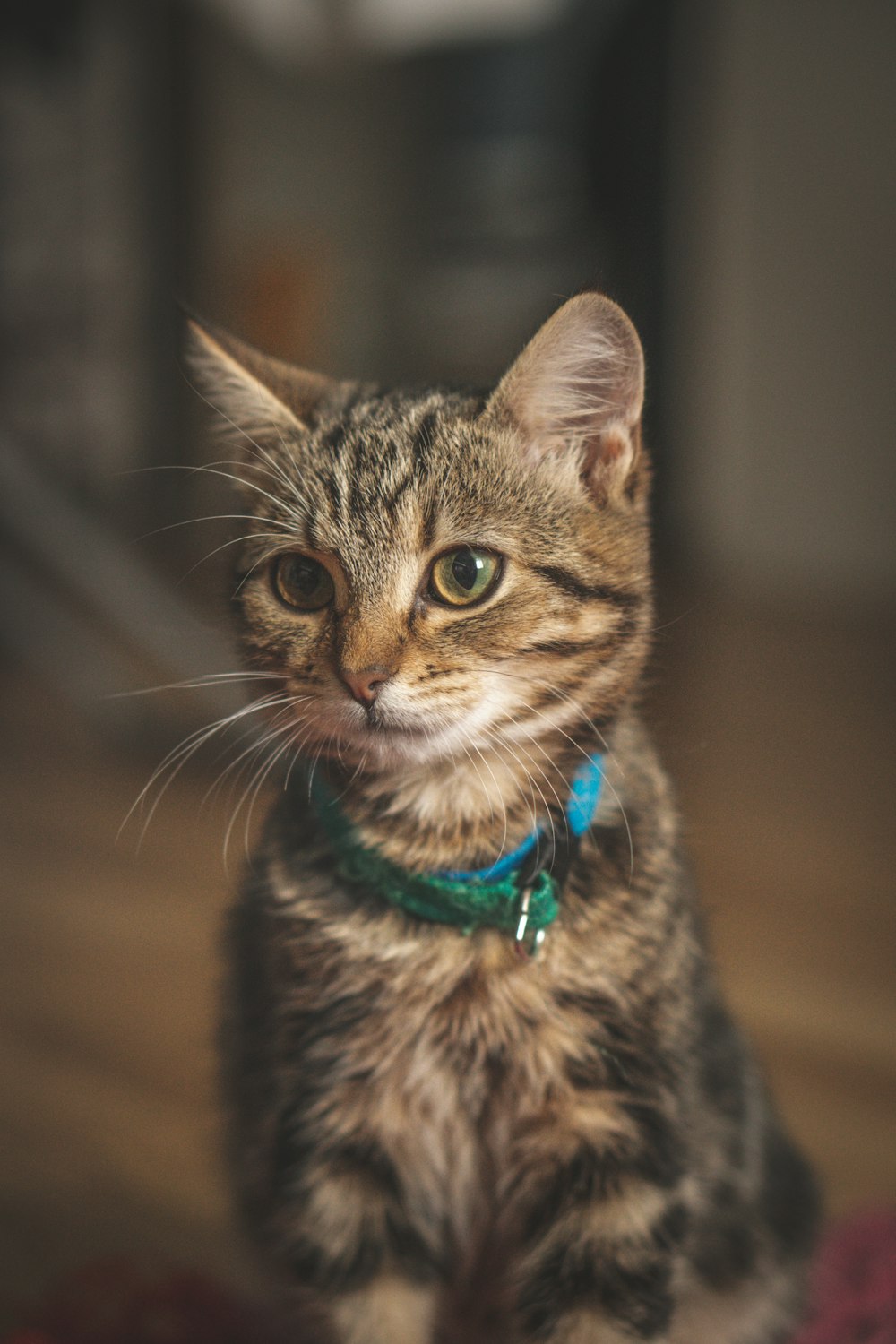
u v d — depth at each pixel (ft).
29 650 3.32
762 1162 1.44
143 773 3.05
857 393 5.10
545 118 5.54
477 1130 1.29
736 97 5.00
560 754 1.28
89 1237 1.66
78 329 5.00
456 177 5.79
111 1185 1.73
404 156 6.11
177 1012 2.05
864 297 5.02
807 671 4.12
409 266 6.03
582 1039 1.24
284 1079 1.28
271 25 4.80
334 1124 1.27
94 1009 2.06
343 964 1.25
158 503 4.59
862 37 4.82
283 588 1.30
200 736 1.41
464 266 5.77
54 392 4.92
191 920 2.34
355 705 1.24
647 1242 1.24
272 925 1.29
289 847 1.31
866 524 5.19
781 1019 2.03
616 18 5.12
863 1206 1.68
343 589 1.27
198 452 4.79
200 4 4.89
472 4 4.72
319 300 5.92
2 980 2.13
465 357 5.77
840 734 3.48
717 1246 1.38
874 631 4.64
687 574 5.27
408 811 1.27
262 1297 1.51
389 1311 1.27
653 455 1.39
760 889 2.50
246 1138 1.35
